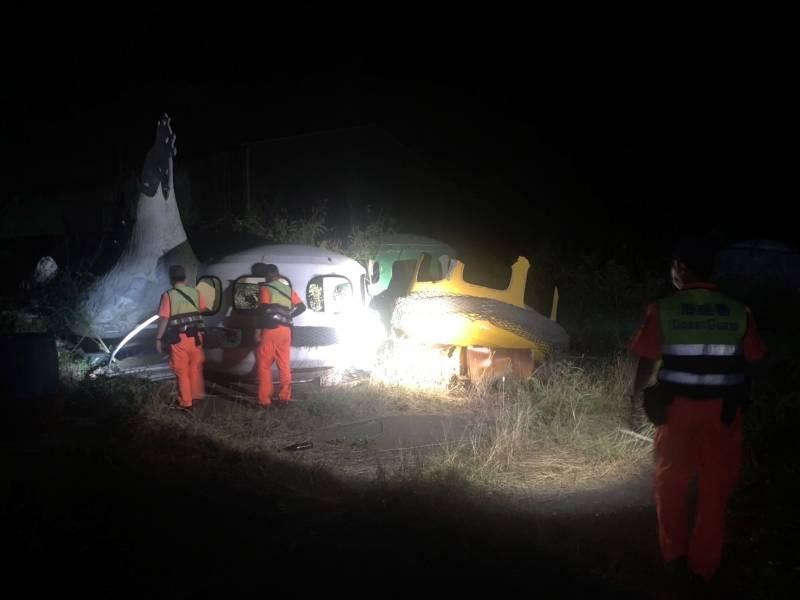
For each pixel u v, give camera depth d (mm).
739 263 15602
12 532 4719
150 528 4883
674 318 4414
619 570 4609
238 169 19781
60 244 15898
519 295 10188
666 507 4418
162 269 12266
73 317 11383
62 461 6055
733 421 4324
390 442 7836
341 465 7117
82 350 10477
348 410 8938
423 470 6594
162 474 6000
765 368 9086
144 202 12398
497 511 5641
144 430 7422
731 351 4340
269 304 8961
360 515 5355
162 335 8633
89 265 13430
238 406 9094
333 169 21438
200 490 5723
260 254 10062
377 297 12969
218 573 4332
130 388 8812
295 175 20766
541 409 8531
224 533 4898
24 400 7094
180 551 4598
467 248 23438
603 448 7156
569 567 4613
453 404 9281
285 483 6277
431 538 4945
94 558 4453
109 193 17812
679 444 4352
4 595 4016
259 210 18281
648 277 18125
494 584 4332
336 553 4652
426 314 10023
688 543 4613
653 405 4402
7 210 17438
